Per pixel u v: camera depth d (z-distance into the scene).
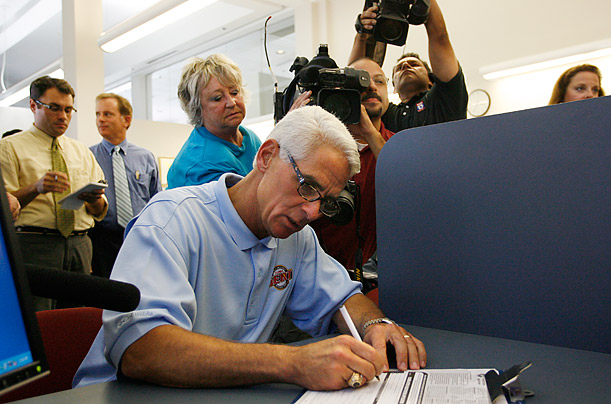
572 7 4.21
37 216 2.26
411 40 5.14
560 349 0.92
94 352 0.88
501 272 1.02
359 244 1.40
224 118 1.70
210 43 7.60
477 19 4.83
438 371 0.80
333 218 1.16
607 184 0.90
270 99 7.11
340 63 5.80
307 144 0.88
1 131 4.63
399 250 1.18
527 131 0.99
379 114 1.64
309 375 0.71
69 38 4.64
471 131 1.06
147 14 4.06
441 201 1.11
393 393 0.70
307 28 5.96
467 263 1.07
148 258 0.85
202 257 0.94
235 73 1.73
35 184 2.08
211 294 0.95
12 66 9.32
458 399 0.67
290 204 0.89
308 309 1.10
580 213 0.93
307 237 1.15
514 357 0.88
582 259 0.92
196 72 1.71
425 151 1.13
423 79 2.00
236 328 0.98
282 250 1.07
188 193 0.99
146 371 0.73
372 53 1.83
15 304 0.43
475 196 1.06
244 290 0.99
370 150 1.57
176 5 3.86
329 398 0.69
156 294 0.80
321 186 0.88
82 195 1.98
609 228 0.89
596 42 3.86
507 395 0.68
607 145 0.90
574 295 0.93
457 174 1.08
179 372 0.72
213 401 0.68
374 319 0.99
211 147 1.70
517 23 4.55
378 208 1.22
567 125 0.94
